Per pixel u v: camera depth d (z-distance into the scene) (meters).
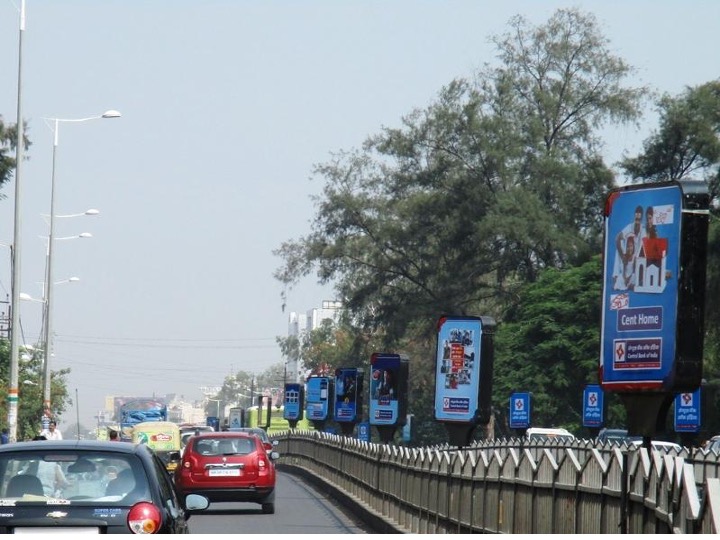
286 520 41.19
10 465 14.91
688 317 17.36
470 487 25.14
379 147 110.00
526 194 103.06
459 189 107.00
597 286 100.75
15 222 57.69
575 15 106.75
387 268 111.50
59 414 126.25
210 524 38.97
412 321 114.44
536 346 102.44
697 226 17.41
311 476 67.94
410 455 33.19
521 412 77.06
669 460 13.81
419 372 126.94
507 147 104.19
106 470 14.97
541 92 104.88
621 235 18.36
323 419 85.69
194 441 43.66
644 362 17.94
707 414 83.88
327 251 112.06
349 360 142.25
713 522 11.12
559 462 18.98
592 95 105.69
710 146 99.69
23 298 98.56
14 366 57.66
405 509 33.66
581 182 106.06
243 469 43.09
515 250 108.81
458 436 37.03
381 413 52.62
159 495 14.97
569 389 102.81
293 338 177.00
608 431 70.44
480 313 117.75
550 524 19.08
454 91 107.69
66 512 14.48
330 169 113.75
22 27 56.78
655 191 17.83
